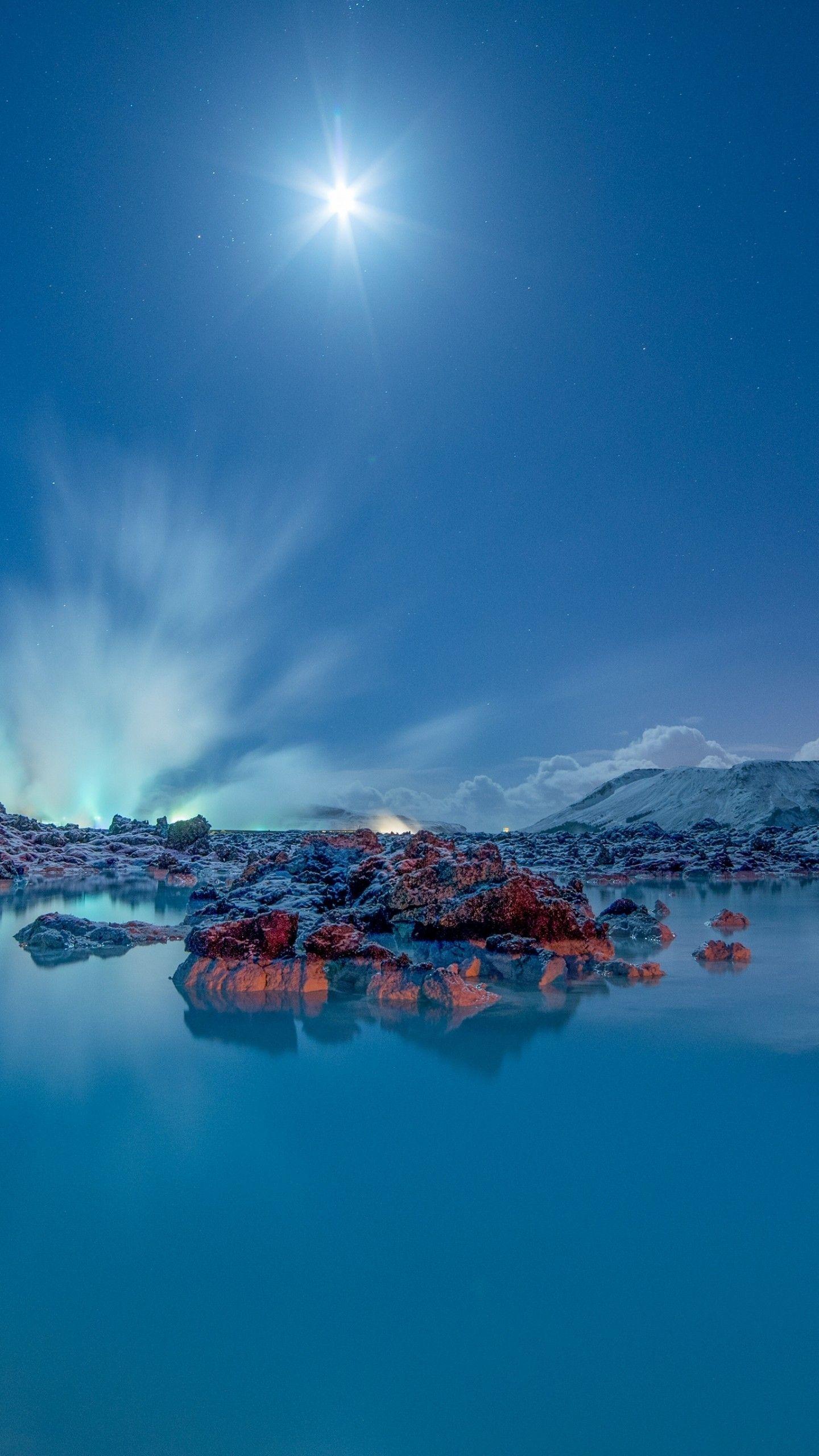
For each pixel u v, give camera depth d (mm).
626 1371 3793
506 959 13859
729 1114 6980
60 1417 3535
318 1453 3316
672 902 26812
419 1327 4090
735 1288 4422
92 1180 5738
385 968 12656
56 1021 10398
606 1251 4773
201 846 46625
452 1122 6844
